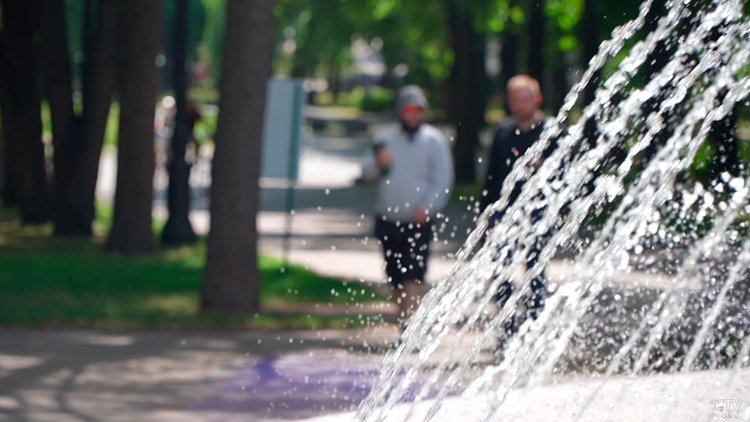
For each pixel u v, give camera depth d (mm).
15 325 13266
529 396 6281
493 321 5754
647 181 5590
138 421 8680
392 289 9648
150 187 20438
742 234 6125
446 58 49312
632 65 5750
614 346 6754
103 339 12492
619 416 6004
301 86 18188
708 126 5613
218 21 78938
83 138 23062
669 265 6516
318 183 40875
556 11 32219
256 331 13008
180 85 22109
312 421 6695
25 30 24344
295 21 74062
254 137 14844
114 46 22672
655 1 6496
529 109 9141
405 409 6246
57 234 23078
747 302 6402
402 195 10242
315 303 14969
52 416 8914
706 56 5750
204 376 10320
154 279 17141
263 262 18891
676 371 6566
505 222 5992
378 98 95000
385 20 61312
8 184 30016
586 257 5609
